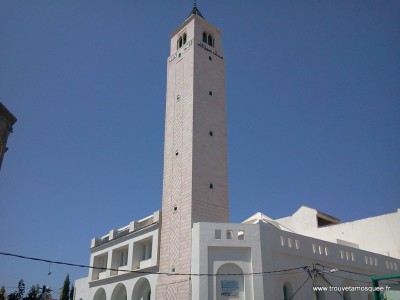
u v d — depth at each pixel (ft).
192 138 138.21
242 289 106.22
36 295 265.34
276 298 108.17
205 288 105.19
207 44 164.14
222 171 142.31
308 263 123.54
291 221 192.24
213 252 110.42
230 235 112.78
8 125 83.97
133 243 144.25
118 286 146.72
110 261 155.02
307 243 126.62
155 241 133.18
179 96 153.89
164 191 140.67
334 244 136.56
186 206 128.16
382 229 166.91
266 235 114.62
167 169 144.05
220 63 165.07
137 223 148.66
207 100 150.61
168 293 118.32
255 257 109.40
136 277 136.56
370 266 145.69
